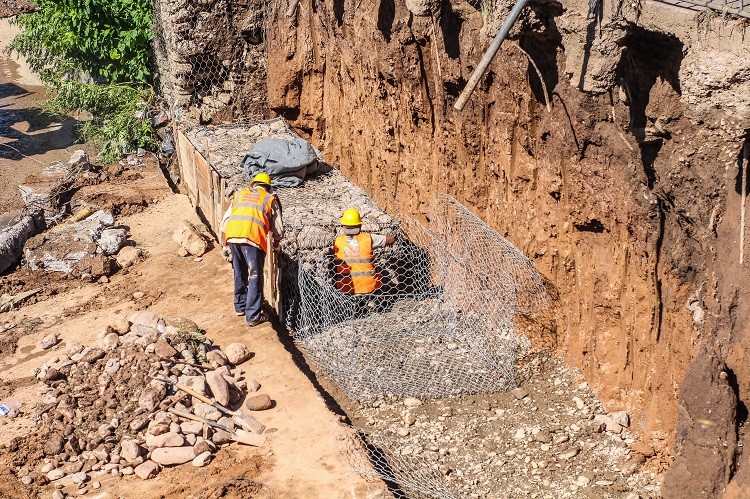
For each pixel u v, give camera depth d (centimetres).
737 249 764
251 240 1111
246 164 1310
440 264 1195
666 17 751
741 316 759
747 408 753
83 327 1166
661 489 809
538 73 942
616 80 853
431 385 1055
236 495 856
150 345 1040
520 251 1088
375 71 1315
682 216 840
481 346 1108
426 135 1245
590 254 999
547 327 1088
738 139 725
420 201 1280
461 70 1103
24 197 1497
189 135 1469
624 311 960
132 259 1330
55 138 1986
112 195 1527
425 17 1108
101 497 862
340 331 1151
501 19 927
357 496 848
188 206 1498
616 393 985
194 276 1278
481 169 1149
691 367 780
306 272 1144
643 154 887
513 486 907
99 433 935
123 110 1773
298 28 1520
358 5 1340
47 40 1914
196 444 916
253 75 1577
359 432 979
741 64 690
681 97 772
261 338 1120
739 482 750
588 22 825
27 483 882
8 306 1227
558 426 981
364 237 1158
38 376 1038
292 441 930
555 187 1019
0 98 2255
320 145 1588
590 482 902
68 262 1312
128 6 1800
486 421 1001
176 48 1520
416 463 941
